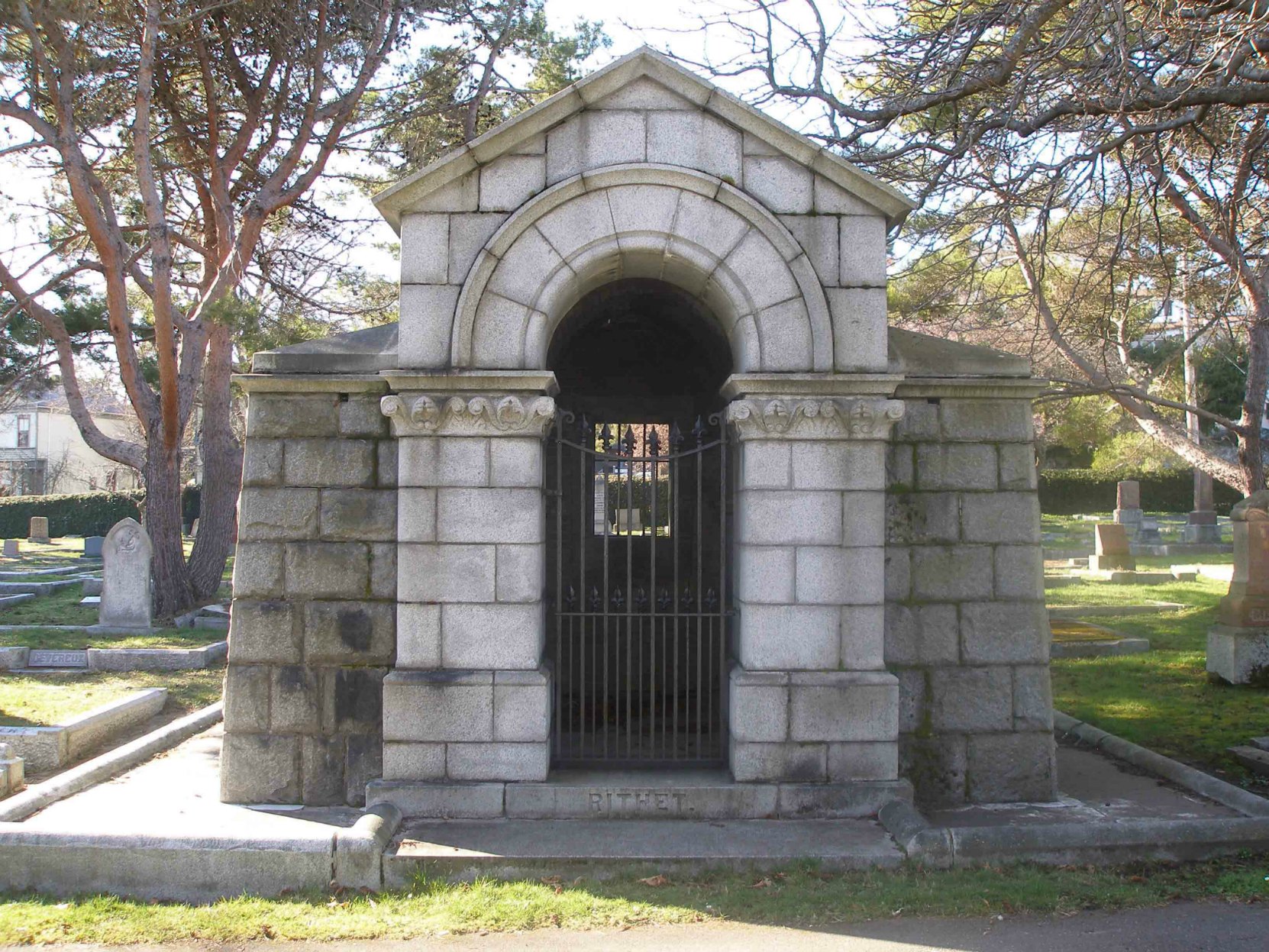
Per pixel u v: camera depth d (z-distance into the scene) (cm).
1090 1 743
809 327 641
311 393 672
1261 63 898
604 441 976
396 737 630
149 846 555
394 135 1692
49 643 1387
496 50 1576
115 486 4600
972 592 677
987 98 944
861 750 635
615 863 564
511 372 629
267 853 555
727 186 636
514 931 503
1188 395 1891
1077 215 1314
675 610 695
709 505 970
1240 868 576
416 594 638
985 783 668
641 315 948
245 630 661
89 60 1312
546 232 639
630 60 637
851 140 864
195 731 860
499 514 637
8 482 5116
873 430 638
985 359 693
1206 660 1159
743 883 552
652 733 692
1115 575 1989
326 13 1392
